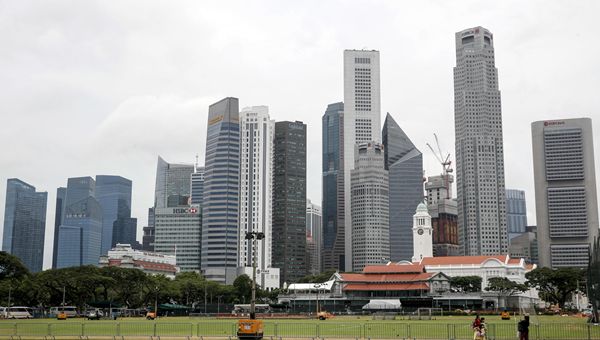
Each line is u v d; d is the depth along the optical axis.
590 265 123.94
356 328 110.00
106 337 87.88
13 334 93.94
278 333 96.44
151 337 86.06
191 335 89.88
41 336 89.88
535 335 86.62
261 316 188.62
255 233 94.12
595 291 115.94
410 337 84.94
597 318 115.75
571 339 80.25
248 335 82.12
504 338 82.81
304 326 117.06
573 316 187.75
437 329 105.88
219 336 89.81
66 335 91.69
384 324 122.56
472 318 165.50
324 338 85.19
